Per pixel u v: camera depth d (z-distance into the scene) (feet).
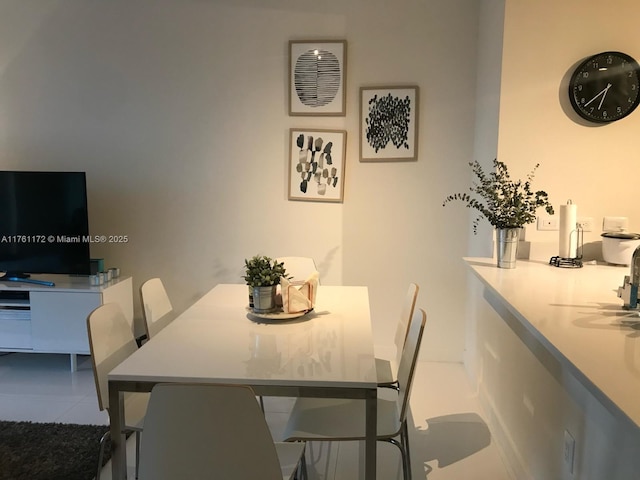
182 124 12.66
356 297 9.29
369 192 12.49
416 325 6.77
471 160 12.14
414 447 9.01
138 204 13.01
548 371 6.85
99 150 12.91
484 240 10.89
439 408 10.47
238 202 12.79
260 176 12.67
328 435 6.54
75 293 11.66
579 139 9.61
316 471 8.30
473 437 9.37
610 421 5.09
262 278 7.72
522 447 7.86
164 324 9.09
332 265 12.79
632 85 9.26
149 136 12.76
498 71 9.89
